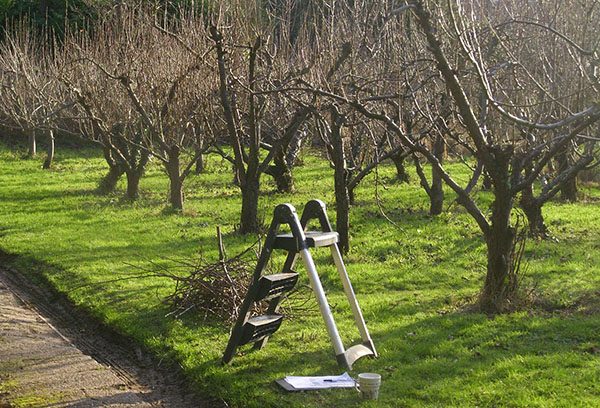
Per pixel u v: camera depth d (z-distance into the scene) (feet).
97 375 21.70
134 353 24.26
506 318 25.43
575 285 30.73
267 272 28.60
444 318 25.80
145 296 30.04
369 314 26.96
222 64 41.04
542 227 41.78
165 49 52.85
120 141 61.00
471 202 26.96
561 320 24.97
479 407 17.47
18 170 82.94
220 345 23.38
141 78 53.01
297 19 51.03
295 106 42.73
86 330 27.22
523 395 18.03
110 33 56.59
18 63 77.36
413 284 32.37
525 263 35.27
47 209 55.88
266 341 22.89
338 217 38.14
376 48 37.88
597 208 53.72
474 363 20.80
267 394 18.83
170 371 22.24
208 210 55.57
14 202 59.31
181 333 24.85
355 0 40.22
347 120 36.96
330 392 18.76
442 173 26.76
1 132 105.19
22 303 31.24
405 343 22.89
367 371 20.43
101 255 38.91
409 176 71.26
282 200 59.41
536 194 61.05
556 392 18.21
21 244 42.42
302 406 17.92
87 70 57.47
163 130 54.24
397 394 18.49
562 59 30.19
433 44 24.75
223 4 45.06
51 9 104.47
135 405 19.27
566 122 22.57
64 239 43.86
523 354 21.48
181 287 27.78
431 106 35.42
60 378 21.35
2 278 36.14
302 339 23.66
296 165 82.79
